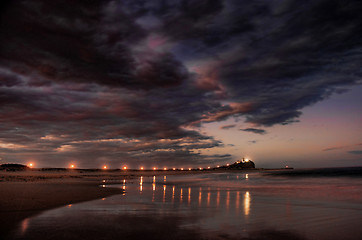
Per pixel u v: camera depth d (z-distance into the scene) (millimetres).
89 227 10039
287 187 35000
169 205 16438
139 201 18109
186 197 21391
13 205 14492
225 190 29844
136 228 10047
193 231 9742
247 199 20359
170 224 10812
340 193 25688
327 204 17500
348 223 11336
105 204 16156
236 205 16750
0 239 8367
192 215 12930
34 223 10539
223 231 9797
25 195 18859
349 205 16797
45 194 19953
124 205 15977
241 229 10141
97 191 24594
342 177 68250
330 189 31125
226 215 13039
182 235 9180
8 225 10141
